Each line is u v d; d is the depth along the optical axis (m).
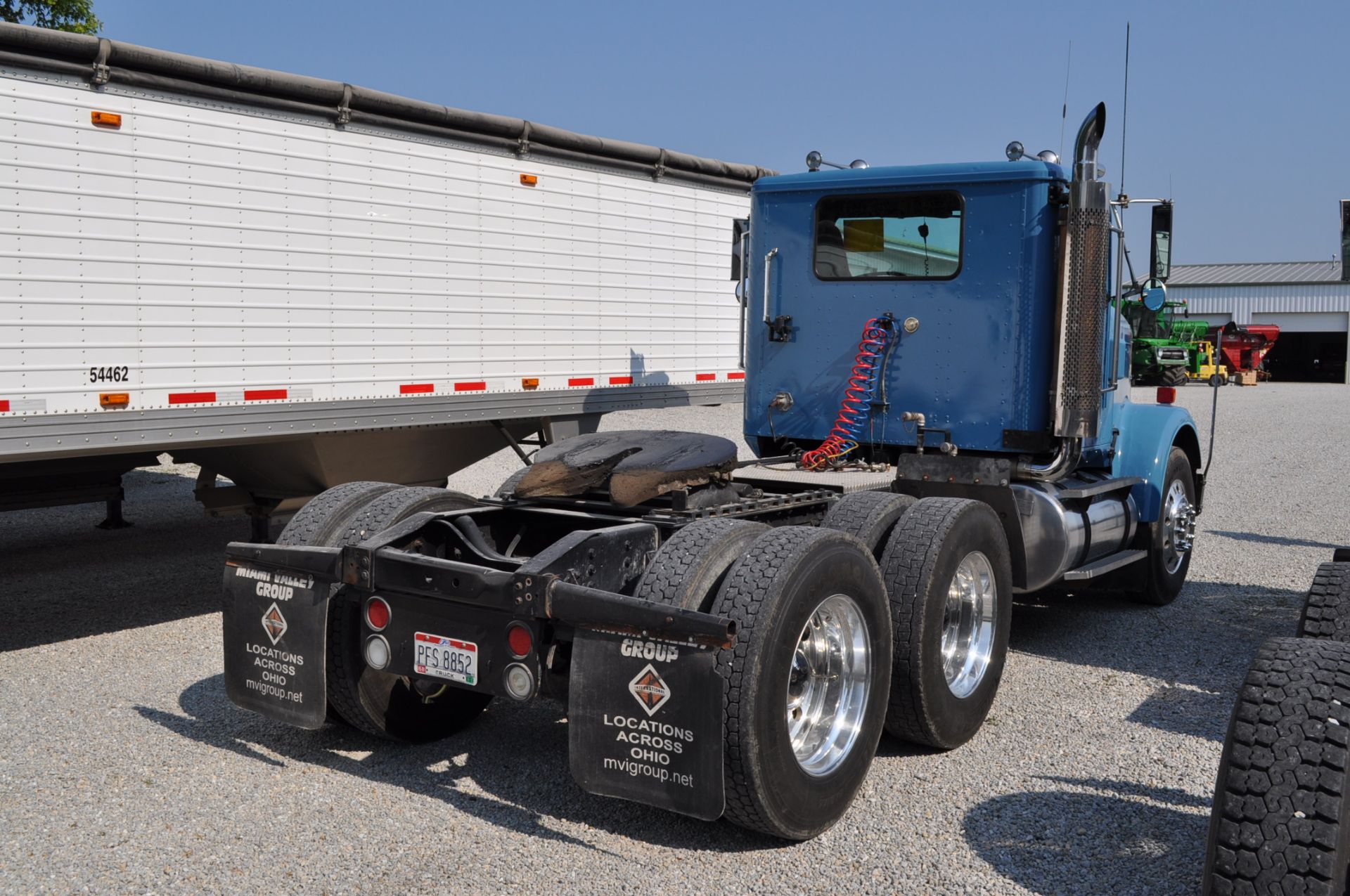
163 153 5.59
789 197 5.81
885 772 4.20
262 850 3.51
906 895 3.23
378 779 4.14
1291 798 2.30
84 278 5.29
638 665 3.32
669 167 8.80
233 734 4.61
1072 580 5.55
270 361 6.13
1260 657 2.62
